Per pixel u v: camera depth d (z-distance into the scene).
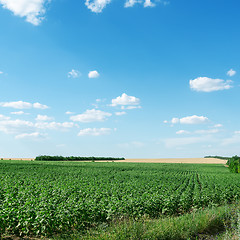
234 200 20.39
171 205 15.98
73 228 12.13
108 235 9.50
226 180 32.22
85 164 63.84
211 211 13.65
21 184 24.11
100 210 13.76
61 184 22.59
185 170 54.25
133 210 14.24
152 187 23.03
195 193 21.17
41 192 17.69
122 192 19.11
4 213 11.09
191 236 10.34
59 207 12.62
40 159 84.69
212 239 9.98
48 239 10.75
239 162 50.78
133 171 46.84
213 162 105.50
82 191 18.69
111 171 44.44
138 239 9.11
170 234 9.86
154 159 129.12
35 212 11.47
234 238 9.99
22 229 10.79
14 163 52.78
